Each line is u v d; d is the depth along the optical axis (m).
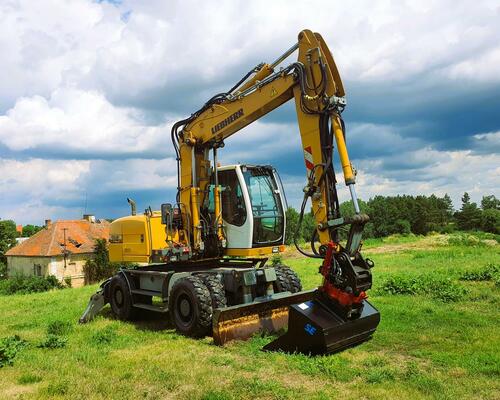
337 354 6.19
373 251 23.73
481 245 23.58
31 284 33.59
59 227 40.53
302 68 6.89
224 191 8.80
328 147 6.62
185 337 7.70
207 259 9.12
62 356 6.74
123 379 5.63
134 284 9.59
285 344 6.38
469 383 5.09
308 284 12.62
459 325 7.57
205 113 9.00
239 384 5.22
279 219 8.80
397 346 6.56
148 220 9.84
